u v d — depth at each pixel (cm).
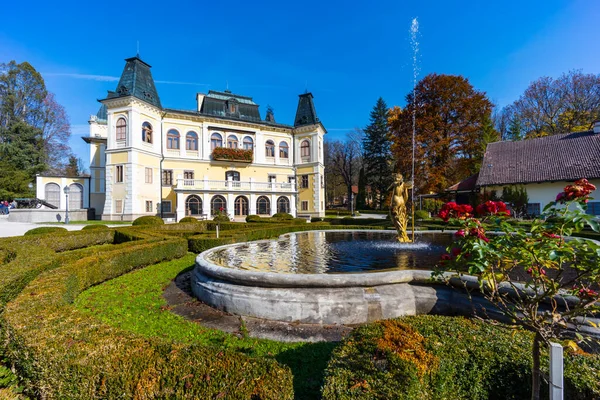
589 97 3130
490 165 2388
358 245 847
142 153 2548
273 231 1353
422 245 815
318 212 3366
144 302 540
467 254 229
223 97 3359
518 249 199
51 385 219
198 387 191
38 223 2236
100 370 206
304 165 3447
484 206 226
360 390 193
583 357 220
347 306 411
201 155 2981
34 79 3634
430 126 2766
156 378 199
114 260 707
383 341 227
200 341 379
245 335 386
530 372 212
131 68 2552
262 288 451
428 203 3091
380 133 4800
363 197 4975
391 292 425
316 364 319
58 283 423
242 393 183
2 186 3022
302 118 3534
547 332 197
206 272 532
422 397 197
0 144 3222
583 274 198
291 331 397
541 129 3491
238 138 3191
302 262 625
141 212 2523
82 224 2156
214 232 1193
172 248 938
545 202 2066
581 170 1944
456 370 220
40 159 3484
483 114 2788
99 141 3059
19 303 330
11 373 280
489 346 230
